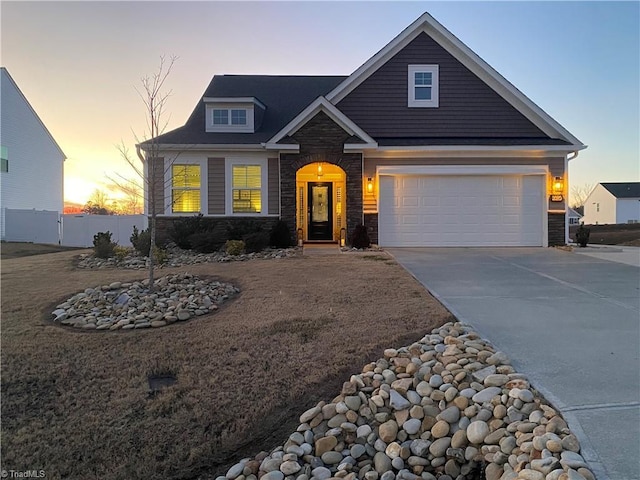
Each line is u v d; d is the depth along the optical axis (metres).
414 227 14.20
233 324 5.93
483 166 14.05
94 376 4.59
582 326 5.51
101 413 4.01
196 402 4.14
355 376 4.28
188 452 3.62
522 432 3.25
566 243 14.16
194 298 7.30
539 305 6.55
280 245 13.46
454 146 13.80
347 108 14.92
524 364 4.29
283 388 4.34
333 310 6.35
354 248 13.32
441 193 14.16
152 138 8.70
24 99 25.80
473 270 9.59
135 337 5.61
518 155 14.09
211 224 13.82
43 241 21.97
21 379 4.50
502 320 5.77
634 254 12.37
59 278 9.36
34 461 3.47
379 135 14.88
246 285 8.14
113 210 34.16
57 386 4.41
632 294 7.25
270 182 14.37
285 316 6.13
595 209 58.72
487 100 14.88
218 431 3.84
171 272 9.61
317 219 15.98
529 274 9.11
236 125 15.15
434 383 4.04
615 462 2.79
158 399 4.18
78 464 3.47
